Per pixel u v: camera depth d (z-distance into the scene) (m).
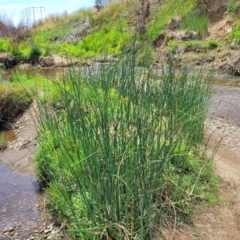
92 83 2.75
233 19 10.98
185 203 2.47
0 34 18.83
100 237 2.11
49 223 2.76
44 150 3.20
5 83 6.54
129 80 2.43
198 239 2.25
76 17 19.27
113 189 2.06
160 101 2.51
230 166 3.39
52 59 13.22
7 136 5.06
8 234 2.69
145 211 2.12
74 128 2.55
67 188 2.54
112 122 2.31
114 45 12.06
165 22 12.48
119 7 16.19
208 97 3.58
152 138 2.19
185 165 2.87
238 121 5.03
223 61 9.07
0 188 3.45
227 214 2.54
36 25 20.61
